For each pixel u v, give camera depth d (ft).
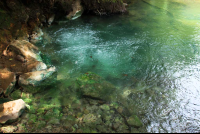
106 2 26.09
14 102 10.37
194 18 25.77
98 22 24.58
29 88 12.31
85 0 25.79
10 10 16.61
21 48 14.58
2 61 13.78
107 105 11.51
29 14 18.94
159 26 23.16
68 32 21.36
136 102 11.78
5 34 15.52
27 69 13.41
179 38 19.92
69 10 23.99
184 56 16.70
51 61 15.97
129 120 10.36
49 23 22.44
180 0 35.53
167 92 12.64
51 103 11.57
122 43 19.07
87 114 10.85
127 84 13.43
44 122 10.16
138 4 32.71
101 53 17.38
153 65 15.56
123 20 25.39
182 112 11.10
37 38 18.97
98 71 14.97
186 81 13.66
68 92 12.50
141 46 18.47
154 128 10.07
